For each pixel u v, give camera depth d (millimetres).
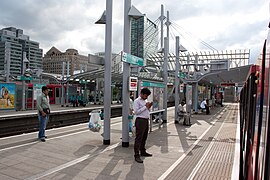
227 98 54438
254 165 2482
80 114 18469
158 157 6648
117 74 24562
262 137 2033
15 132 11344
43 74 34125
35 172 5246
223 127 12719
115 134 9828
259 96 2572
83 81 32344
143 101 6480
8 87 19844
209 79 25359
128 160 6262
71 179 4910
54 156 6457
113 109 22703
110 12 7918
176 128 12078
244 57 23547
